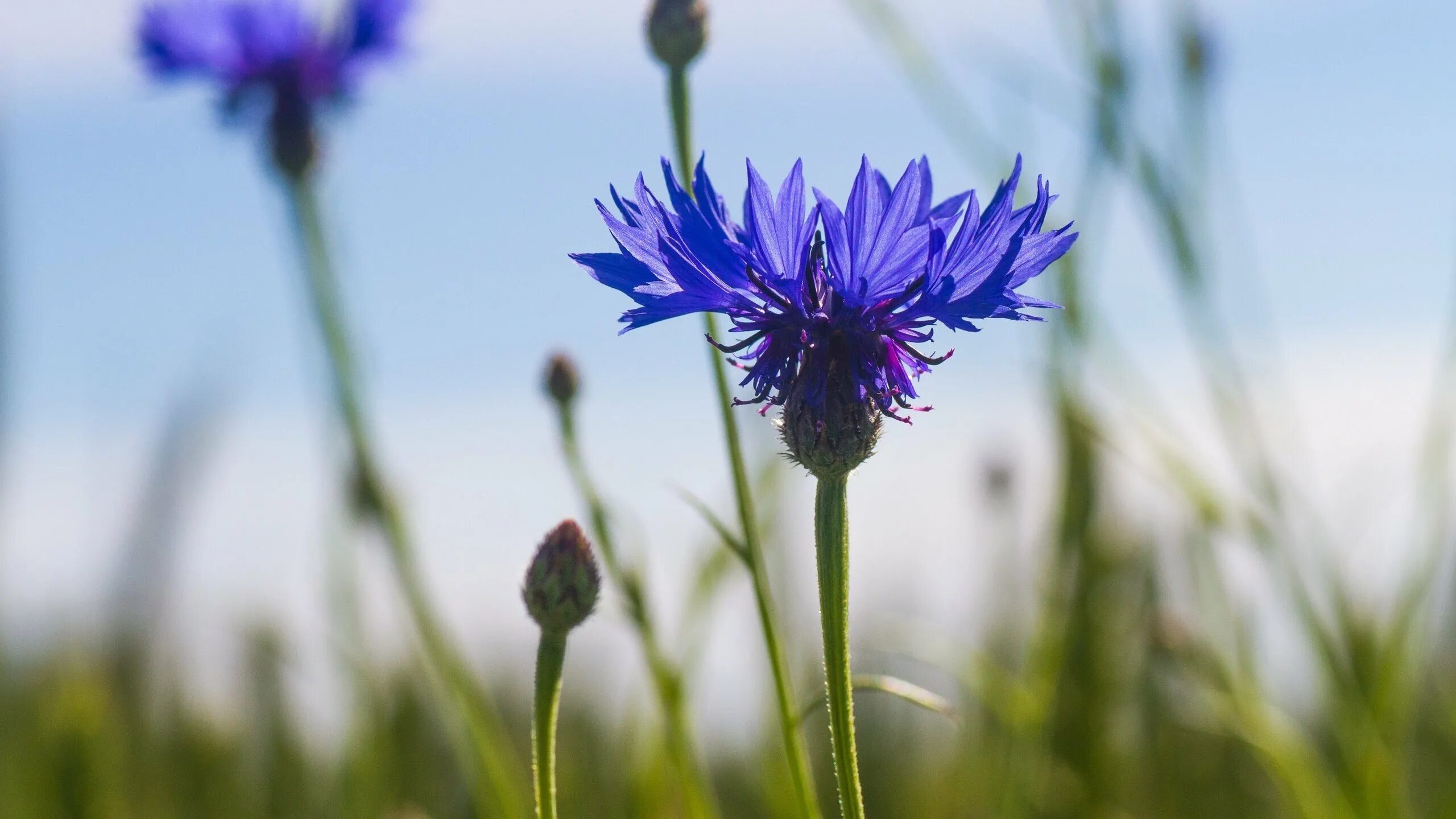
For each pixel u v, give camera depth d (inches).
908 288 10.0
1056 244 9.8
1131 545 14.3
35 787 14.1
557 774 14.5
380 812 14.3
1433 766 14.7
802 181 9.9
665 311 10.1
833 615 10.2
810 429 10.1
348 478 13.8
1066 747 14.0
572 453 12.1
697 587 13.0
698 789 12.0
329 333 14.0
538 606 10.3
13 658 15.0
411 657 13.8
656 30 11.5
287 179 14.6
